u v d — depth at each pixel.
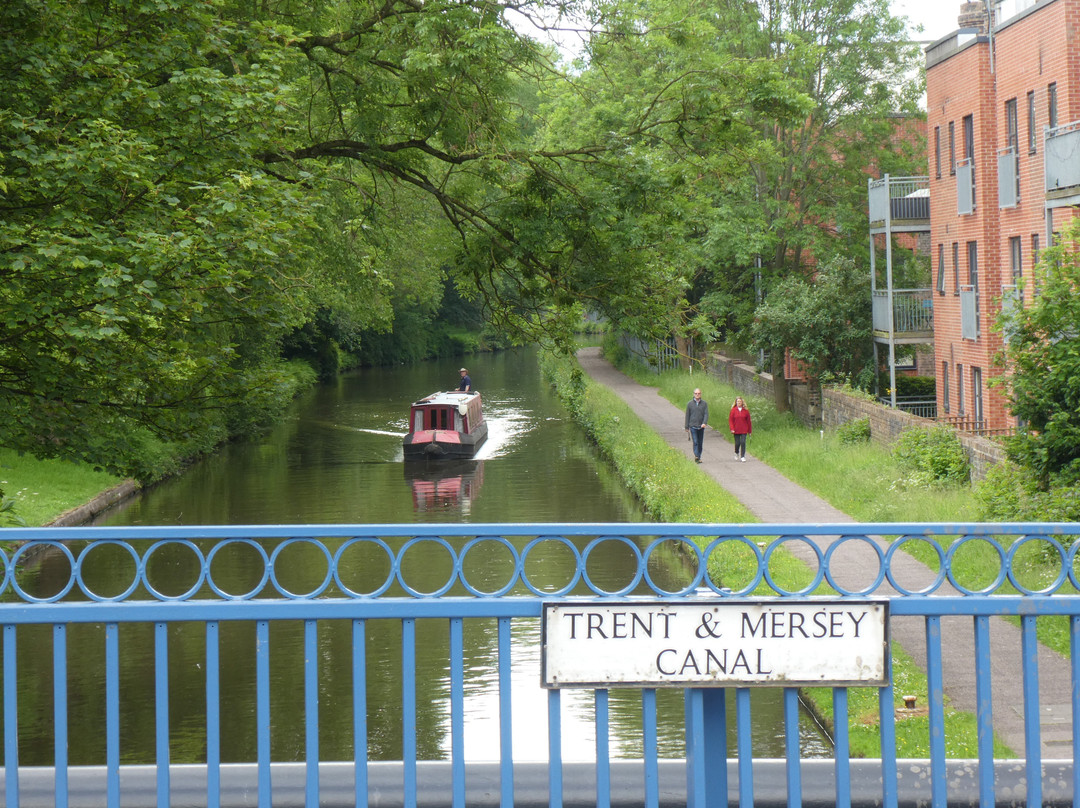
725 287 43.47
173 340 13.41
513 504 30.61
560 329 17.14
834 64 41.00
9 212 12.12
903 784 6.21
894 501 22.78
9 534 5.38
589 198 16.36
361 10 17.55
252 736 14.09
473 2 15.84
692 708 5.43
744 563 18.34
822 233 43.16
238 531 5.41
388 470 37.78
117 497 31.56
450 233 18.59
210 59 15.27
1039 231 25.17
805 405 38.34
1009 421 27.73
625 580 20.73
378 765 6.22
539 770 6.24
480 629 18.27
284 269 13.90
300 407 59.81
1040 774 5.49
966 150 29.62
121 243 11.58
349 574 21.39
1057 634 13.37
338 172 19.12
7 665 5.45
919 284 39.28
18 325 11.90
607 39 17.45
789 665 5.42
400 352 95.38
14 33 12.55
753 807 5.99
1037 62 24.81
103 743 13.87
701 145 17.11
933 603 5.43
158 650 5.46
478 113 17.00
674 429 40.09
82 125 12.28
